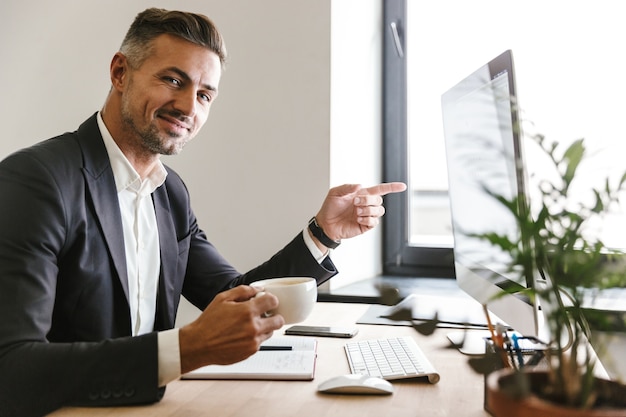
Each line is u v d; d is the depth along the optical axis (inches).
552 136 82.2
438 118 93.9
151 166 60.2
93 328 50.5
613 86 80.4
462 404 38.5
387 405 38.4
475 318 60.7
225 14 84.6
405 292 80.6
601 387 26.5
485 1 88.2
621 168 76.4
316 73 81.5
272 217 83.7
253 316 39.4
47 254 45.6
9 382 39.2
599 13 80.8
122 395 38.7
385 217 96.5
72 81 91.6
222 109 85.0
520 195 29.3
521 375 25.4
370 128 92.4
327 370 45.9
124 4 88.8
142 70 56.1
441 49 92.4
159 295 58.7
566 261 27.8
